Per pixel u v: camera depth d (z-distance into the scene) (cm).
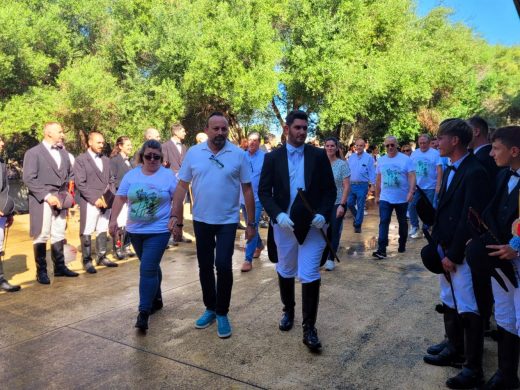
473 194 285
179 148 778
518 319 265
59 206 543
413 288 497
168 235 404
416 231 802
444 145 306
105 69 1795
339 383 300
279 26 1733
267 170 370
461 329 316
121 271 597
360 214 849
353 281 527
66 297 489
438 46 2088
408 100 1805
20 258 685
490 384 284
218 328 378
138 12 1839
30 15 1576
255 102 1476
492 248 259
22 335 387
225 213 378
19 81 1516
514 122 2834
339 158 592
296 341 366
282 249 371
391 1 1834
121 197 417
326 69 1509
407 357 335
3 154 1545
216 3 1644
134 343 367
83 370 323
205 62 1436
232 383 302
